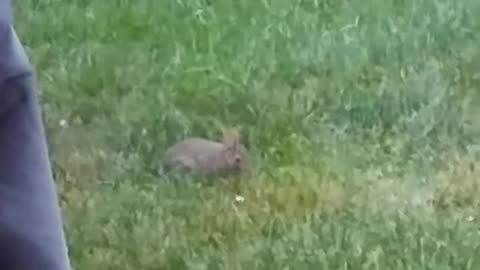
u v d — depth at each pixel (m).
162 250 7.44
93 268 7.32
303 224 7.69
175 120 9.17
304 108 9.34
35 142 3.44
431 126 9.04
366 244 7.41
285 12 11.17
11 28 3.38
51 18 11.18
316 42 10.53
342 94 9.53
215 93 9.60
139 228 7.68
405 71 9.98
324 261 7.22
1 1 3.34
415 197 8.09
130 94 9.70
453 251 7.35
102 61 10.34
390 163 8.53
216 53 10.38
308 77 9.92
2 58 3.34
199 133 9.05
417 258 7.26
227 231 7.66
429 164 8.53
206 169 8.28
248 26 10.91
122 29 10.98
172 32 10.86
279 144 8.80
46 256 3.45
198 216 7.82
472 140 8.90
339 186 8.18
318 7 11.30
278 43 10.52
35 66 10.25
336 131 8.98
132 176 8.40
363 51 10.27
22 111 3.41
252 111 9.29
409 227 7.62
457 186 8.23
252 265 7.25
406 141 8.85
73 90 9.80
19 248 3.43
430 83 9.75
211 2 11.45
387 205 7.98
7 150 3.41
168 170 8.35
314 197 8.02
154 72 10.05
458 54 10.31
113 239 7.58
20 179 3.43
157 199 8.03
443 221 7.74
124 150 8.80
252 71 10.01
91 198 8.10
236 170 8.27
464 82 9.83
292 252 7.34
